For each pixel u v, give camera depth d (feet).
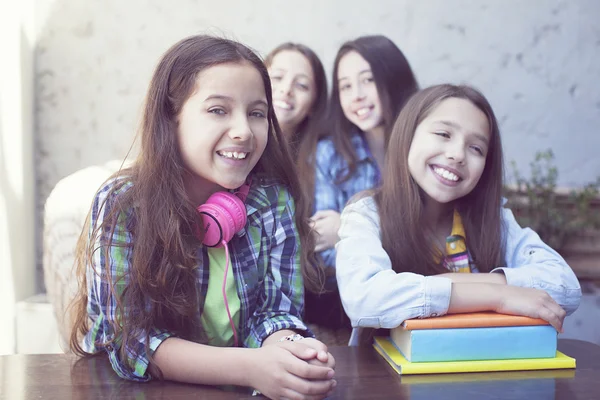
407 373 2.75
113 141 7.04
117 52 6.96
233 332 3.05
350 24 7.02
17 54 6.45
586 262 6.95
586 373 2.81
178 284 2.87
